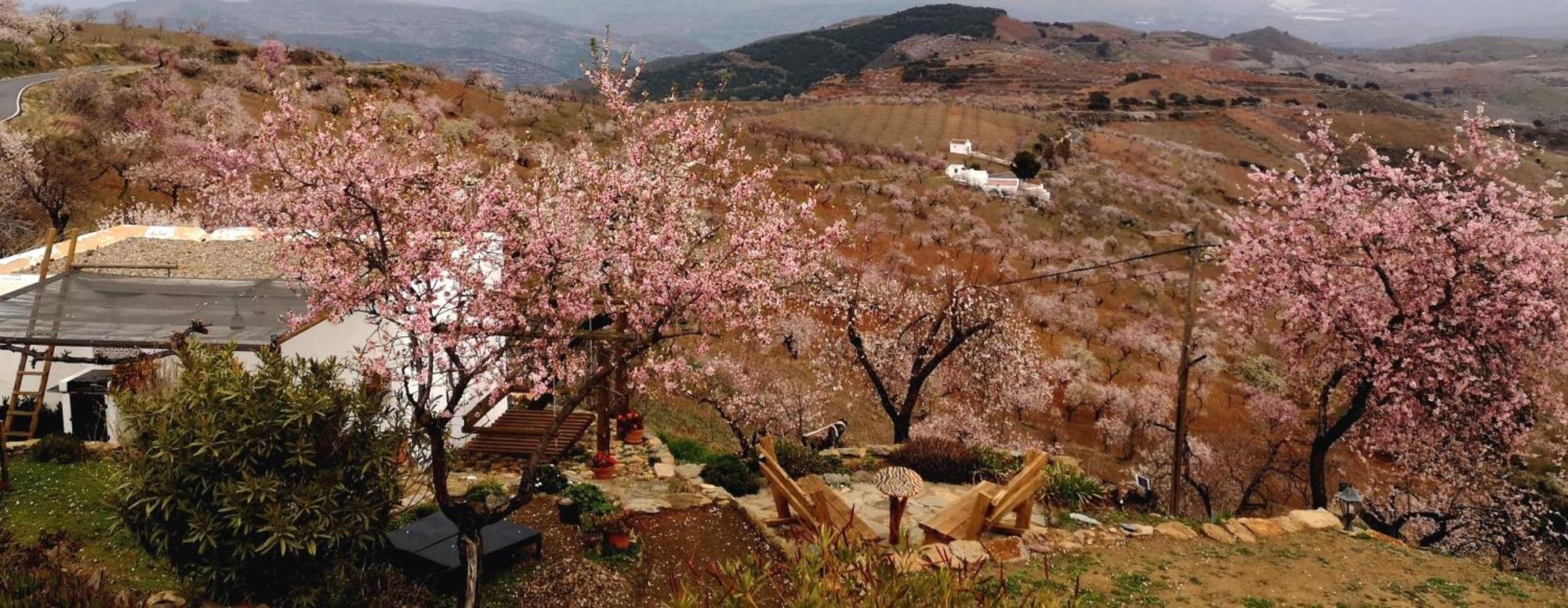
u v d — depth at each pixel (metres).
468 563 8.73
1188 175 119.62
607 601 9.79
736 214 11.91
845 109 153.38
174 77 64.19
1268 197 20.14
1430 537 19.94
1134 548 11.93
